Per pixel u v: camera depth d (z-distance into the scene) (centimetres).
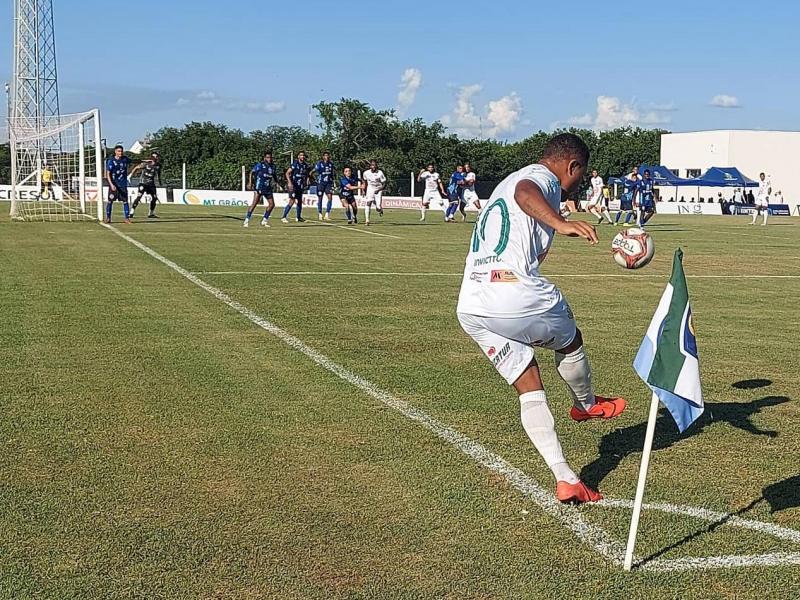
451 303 1085
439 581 352
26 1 5222
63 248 1681
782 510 433
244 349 781
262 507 423
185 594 338
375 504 430
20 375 671
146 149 8006
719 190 6425
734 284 1373
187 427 546
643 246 462
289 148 7800
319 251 1758
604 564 370
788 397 656
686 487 463
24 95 5288
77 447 505
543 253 451
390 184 5434
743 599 341
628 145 8012
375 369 714
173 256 1568
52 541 381
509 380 451
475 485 458
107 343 795
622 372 731
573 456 514
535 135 7894
